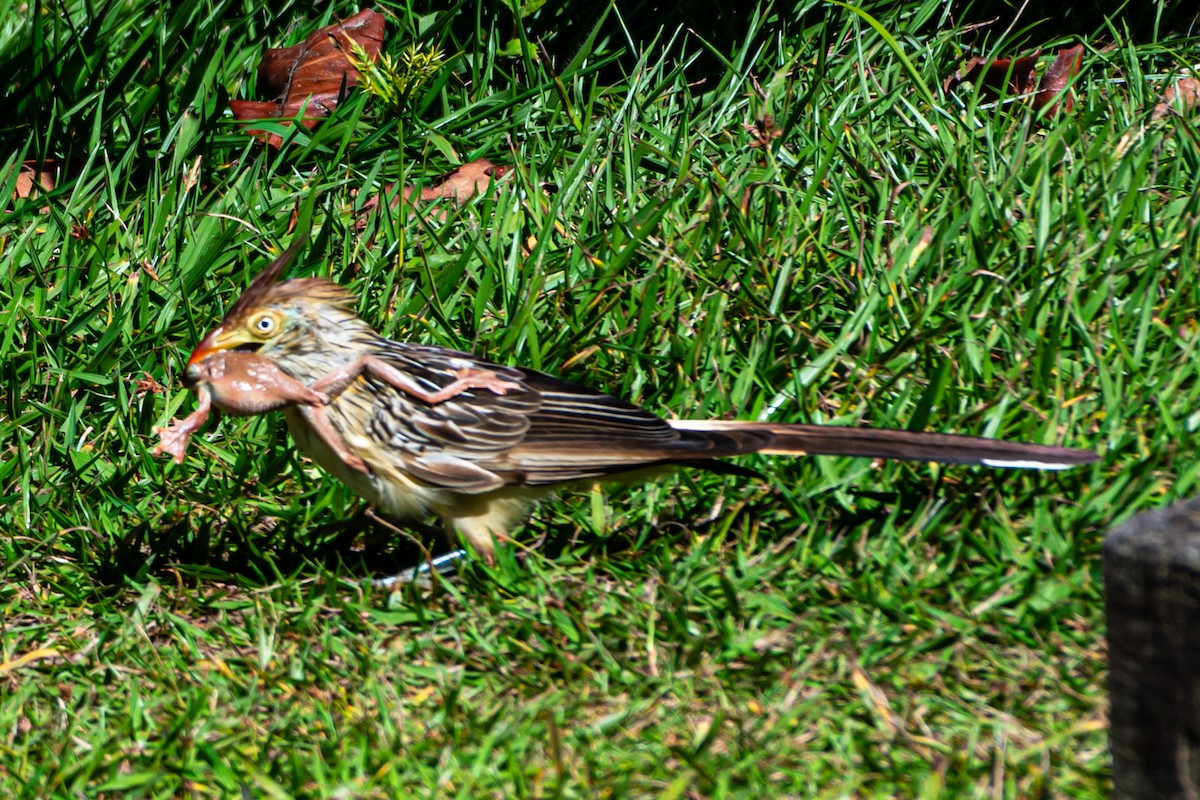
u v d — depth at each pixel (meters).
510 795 6.93
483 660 8.16
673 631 8.09
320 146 14.00
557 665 8.02
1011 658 7.71
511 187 13.01
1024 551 8.56
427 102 14.22
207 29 15.05
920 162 12.80
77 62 14.38
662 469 9.14
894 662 7.66
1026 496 8.92
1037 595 8.05
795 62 14.24
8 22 15.73
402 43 14.96
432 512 9.16
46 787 7.20
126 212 13.07
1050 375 9.91
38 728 7.84
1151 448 9.12
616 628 8.16
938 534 8.69
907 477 9.37
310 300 8.90
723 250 11.62
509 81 14.64
